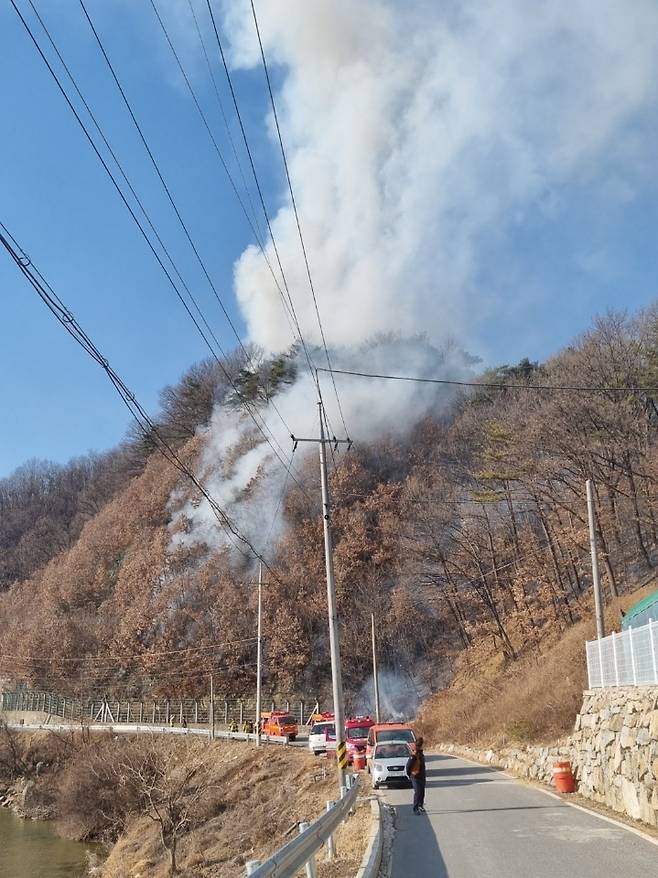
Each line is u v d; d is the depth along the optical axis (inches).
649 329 2095.2
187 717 2888.8
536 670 1583.4
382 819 636.7
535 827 564.4
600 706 734.5
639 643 644.7
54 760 2351.1
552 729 1045.8
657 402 2225.6
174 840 1234.6
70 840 1707.7
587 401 1984.5
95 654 3334.2
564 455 1990.7
